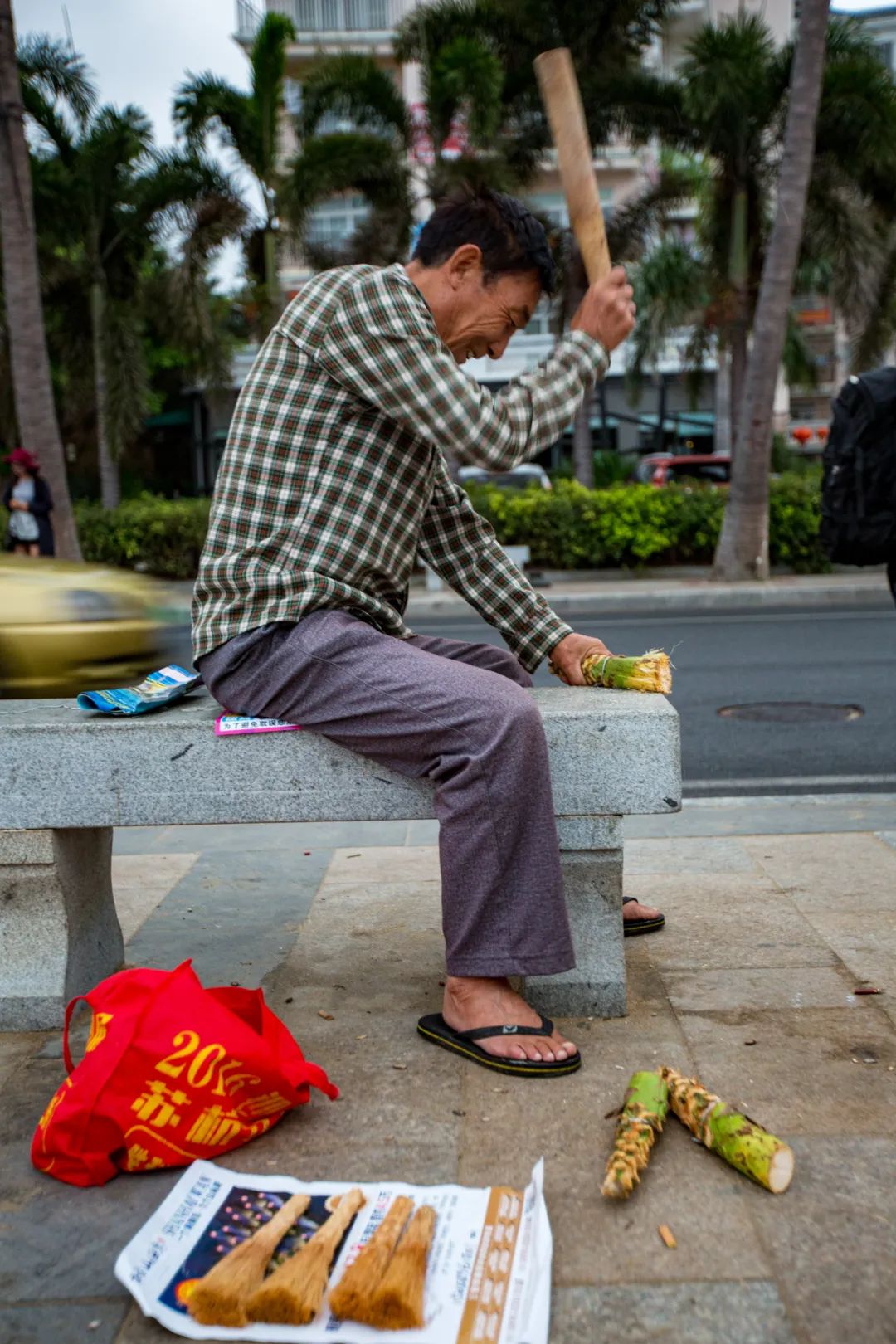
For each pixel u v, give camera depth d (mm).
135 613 3574
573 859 2396
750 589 12383
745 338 17203
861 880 3297
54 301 20312
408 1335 1474
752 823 4000
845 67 15203
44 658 3359
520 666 2734
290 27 16672
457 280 2354
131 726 2367
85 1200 1852
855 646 8734
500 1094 2111
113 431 19859
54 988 2453
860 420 3100
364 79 16359
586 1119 2018
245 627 2340
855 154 15672
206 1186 1805
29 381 13008
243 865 3650
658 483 22203
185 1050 1896
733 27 15430
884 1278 1584
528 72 16703
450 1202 1724
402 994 2578
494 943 2193
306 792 2367
